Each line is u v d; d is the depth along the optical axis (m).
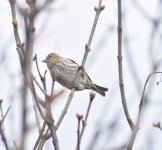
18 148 4.26
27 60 4.96
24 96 4.33
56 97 5.27
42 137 7.16
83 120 6.77
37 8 4.81
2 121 6.15
